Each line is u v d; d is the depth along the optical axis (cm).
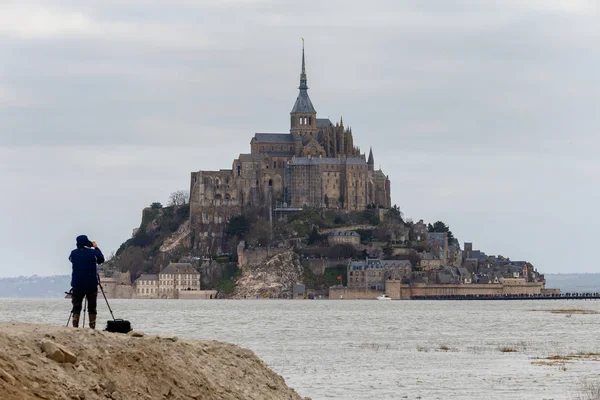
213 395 15000
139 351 14500
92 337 14238
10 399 11925
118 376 13838
